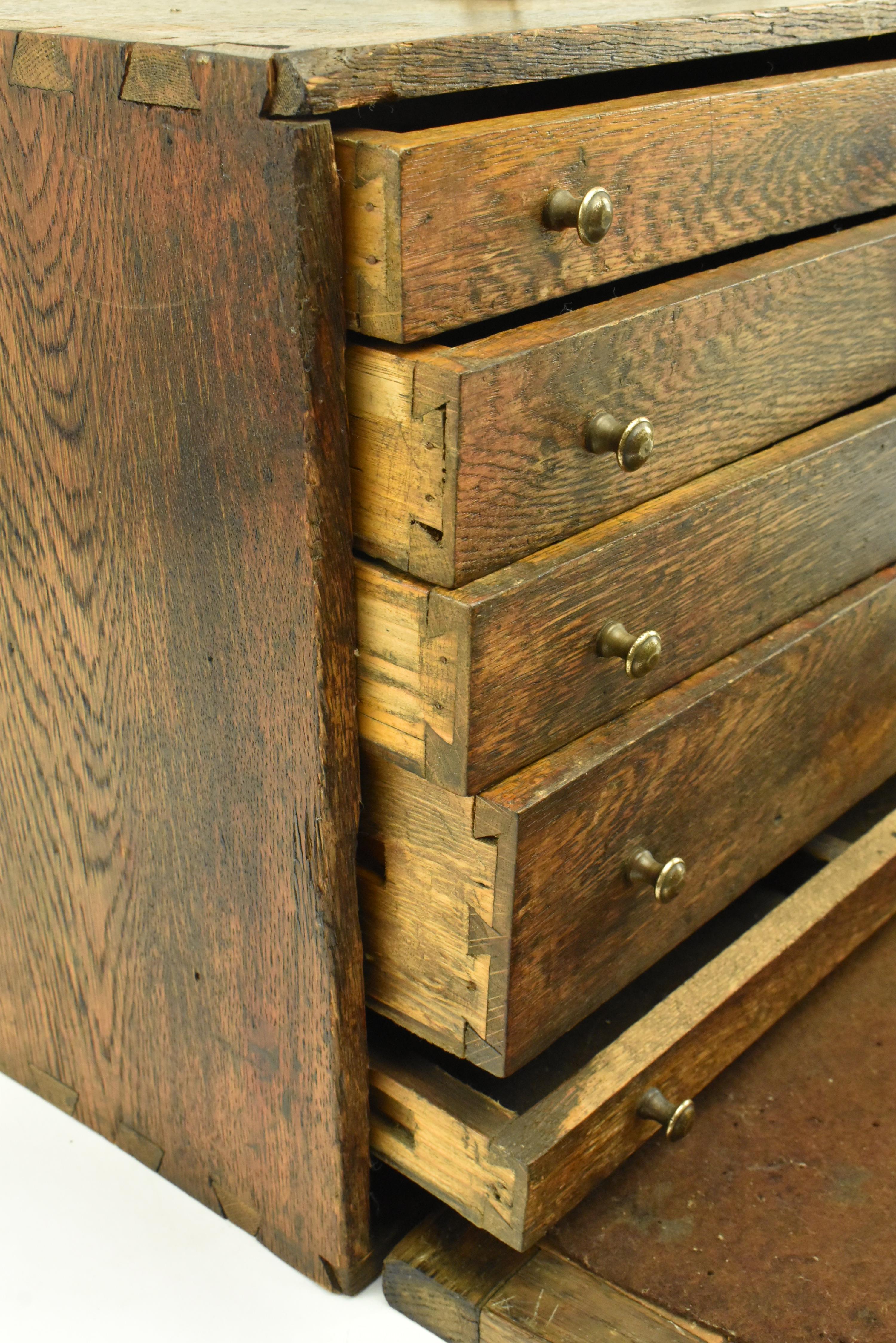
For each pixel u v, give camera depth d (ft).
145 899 3.51
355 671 2.88
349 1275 3.52
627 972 3.50
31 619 3.41
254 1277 3.63
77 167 2.70
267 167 2.36
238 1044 3.45
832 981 4.46
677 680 3.38
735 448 3.39
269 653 2.85
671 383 3.05
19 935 4.02
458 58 2.45
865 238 3.58
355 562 2.78
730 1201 3.63
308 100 2.27
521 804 2.82
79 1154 4.07
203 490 2.81
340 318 2.50
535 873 2.93
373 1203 3.67
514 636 2.74
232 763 3.07
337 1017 3.13
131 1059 3.85
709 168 2.99
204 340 2.65
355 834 3.01
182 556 2.93
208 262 2.56
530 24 2.66
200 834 3.25
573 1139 3.20
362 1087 3.30
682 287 3.07
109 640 3.23
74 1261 3.67
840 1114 3.92
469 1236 3.53
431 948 3.15
